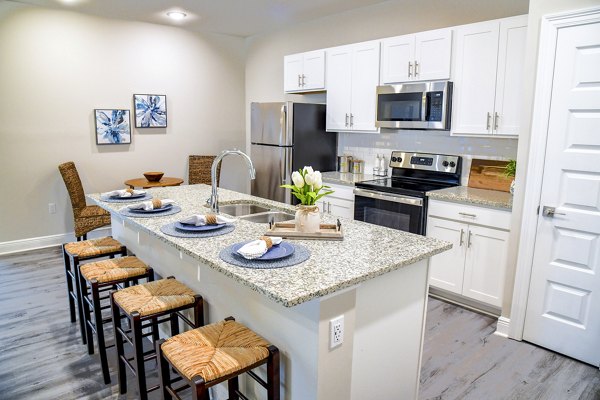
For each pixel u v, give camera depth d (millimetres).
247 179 6297
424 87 3465
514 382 2359
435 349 2691
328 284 1444
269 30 5531
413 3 3979
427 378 2387
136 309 1915
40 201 4719
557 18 2414
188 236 2033
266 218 2766
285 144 4465
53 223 4836
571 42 2389
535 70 2555
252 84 6000
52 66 4590
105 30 4855
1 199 4500
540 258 2652
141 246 2834
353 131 4203
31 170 4621
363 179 4094
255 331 1812
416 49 3549
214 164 2539
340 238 2004
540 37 2498
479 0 3525
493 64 3107
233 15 4781
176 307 1979
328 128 4480
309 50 5086
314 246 1905
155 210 2549
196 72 5609
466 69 3266
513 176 3205
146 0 4230
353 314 1586
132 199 2936
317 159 4699
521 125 2650
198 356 1534
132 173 5266
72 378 2383
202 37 5590
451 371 2455
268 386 1609
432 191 3373
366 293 1681
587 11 2299
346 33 4641
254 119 4848
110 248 2789
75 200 4348
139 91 5180
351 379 1687
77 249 2748
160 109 5348
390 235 2109
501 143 3463
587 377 2408
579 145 2426
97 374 2424
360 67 4031
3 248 4562
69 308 3209
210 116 5816
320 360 1502
